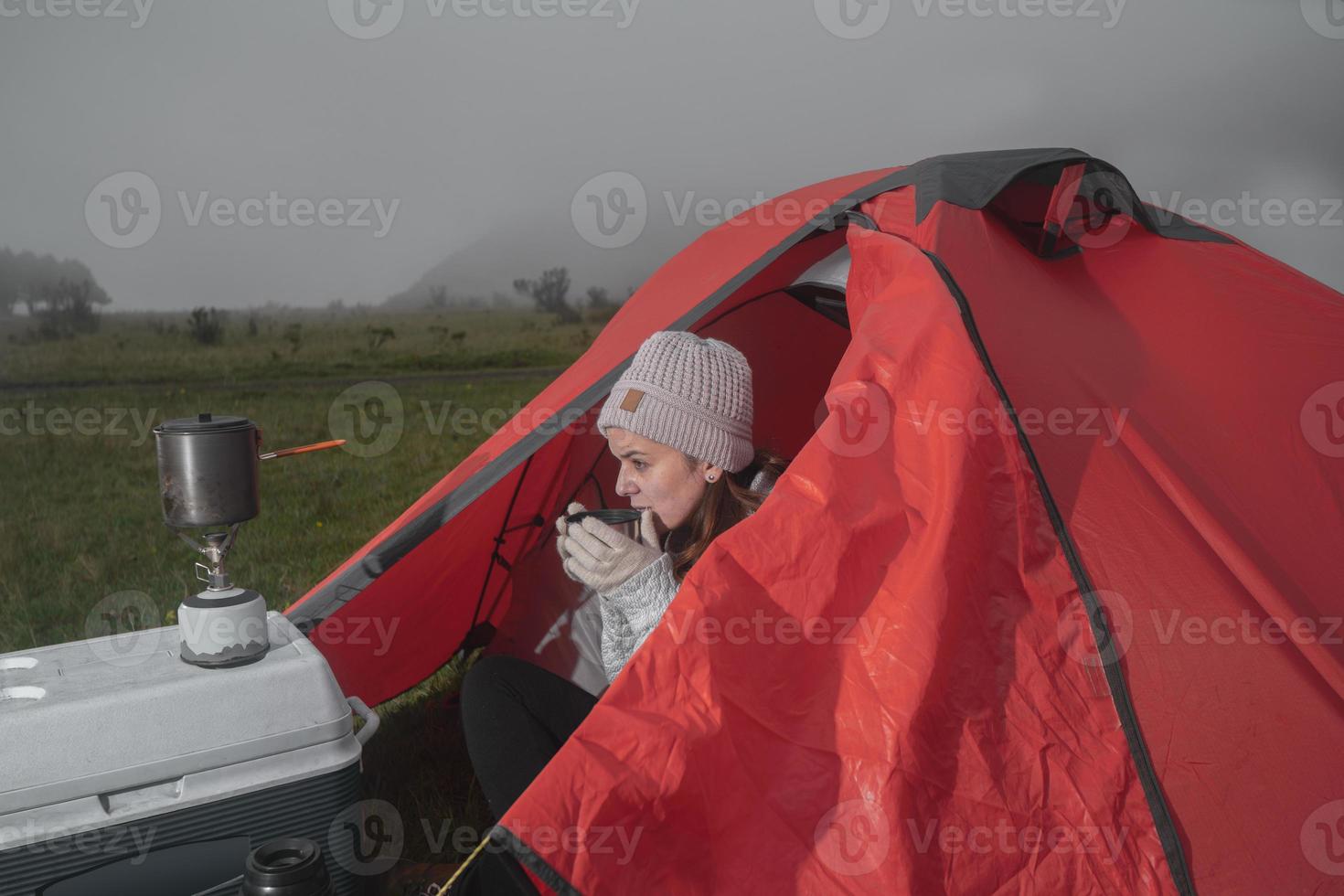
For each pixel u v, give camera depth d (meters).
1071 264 2.48
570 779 1.26
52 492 6.96
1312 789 1.50
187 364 22.88
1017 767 1.43
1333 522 2.00
